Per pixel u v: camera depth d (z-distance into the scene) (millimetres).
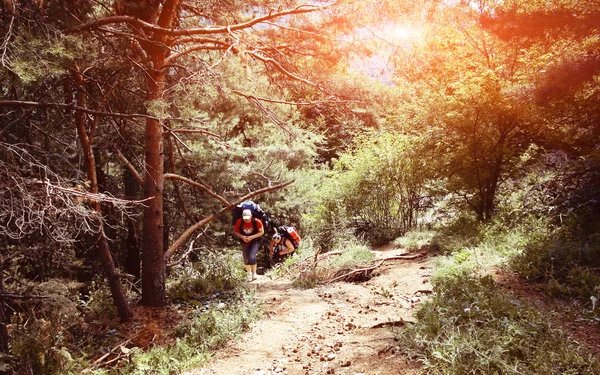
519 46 9578
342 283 8188
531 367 3697
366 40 7215
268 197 13164
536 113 8383
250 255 9297
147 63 6402
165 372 4824
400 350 4582
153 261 7324
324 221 13164
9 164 4574
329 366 4602
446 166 9891
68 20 5016
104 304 7195
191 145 10547
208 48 7176
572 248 6148
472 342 4035
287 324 6238
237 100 8453
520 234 7637
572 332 4352
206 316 6332
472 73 9258
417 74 7812
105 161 8695
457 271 6527
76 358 5176
